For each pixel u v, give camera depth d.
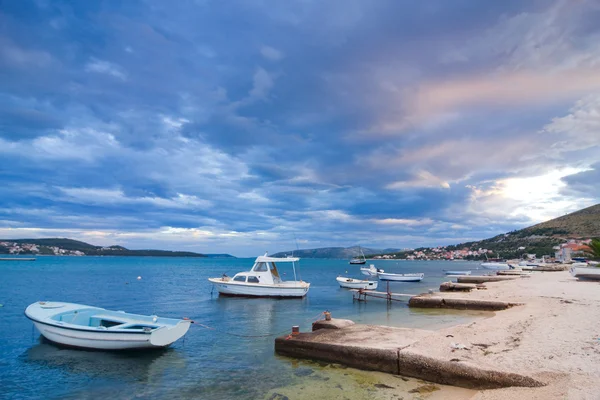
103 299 34.03
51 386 11.02
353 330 13.62
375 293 30.69
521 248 165.62
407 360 9.99
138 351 14.20
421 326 18.38
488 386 8.45
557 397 6.85
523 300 22.22
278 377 10.89
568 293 24.27
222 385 10.72
